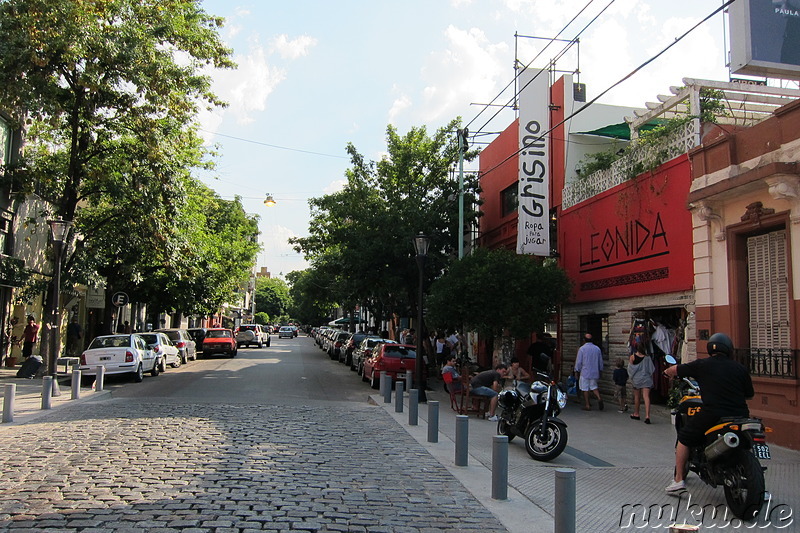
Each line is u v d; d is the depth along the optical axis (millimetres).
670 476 8359
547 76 19812
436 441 10406
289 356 37406
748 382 6727
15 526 5488
